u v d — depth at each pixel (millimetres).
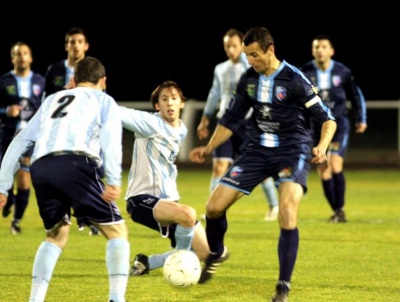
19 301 19047
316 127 31109
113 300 16781
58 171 16609
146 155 20125
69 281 21344
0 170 17109
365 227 32000
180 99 20172
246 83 20234
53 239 17453
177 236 19781
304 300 19359
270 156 20016
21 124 31938
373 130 68438
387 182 51500
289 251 18859
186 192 45281
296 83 19688
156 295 19766
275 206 34719
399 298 19562
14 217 30812
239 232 30719
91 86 17578
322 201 41969
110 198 16188
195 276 18547
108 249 17078
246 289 20547
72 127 16734
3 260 24531
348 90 33781
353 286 20938
